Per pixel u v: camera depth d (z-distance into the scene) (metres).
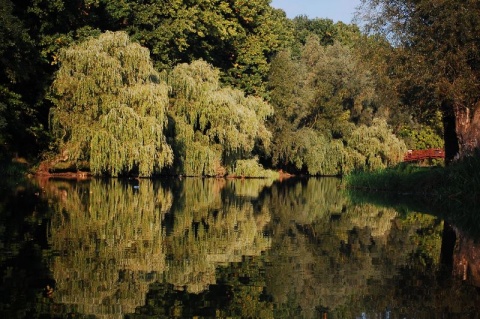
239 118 34.53
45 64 31.98
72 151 26.42
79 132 26.11
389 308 7.04
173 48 40.09
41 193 20.09
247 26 50.03
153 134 26.09
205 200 20.89
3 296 6.92
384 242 11.96
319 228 13.97
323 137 49.25
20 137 30.55
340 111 53.25
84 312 6.43
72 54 26.83
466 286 8.15
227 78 46.62
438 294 7.72
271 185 34.19
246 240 11.70
